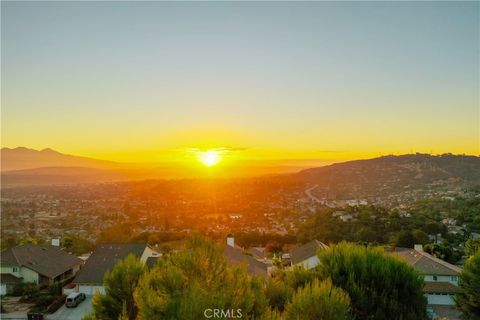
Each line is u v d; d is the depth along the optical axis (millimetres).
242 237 72938
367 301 14617
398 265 15867
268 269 39969
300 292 11062
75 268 48000
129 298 15367
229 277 10164
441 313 31781
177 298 9055
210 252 10570
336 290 11078
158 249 55344
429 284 35594
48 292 38906
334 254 17000
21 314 34062
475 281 24094
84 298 38031
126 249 44562
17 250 44531
